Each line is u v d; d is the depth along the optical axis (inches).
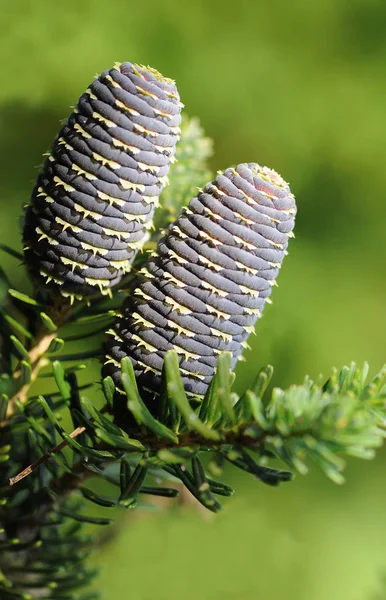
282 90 44.5
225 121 44.4
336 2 44.4
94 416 17.3
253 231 17.2
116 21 42.4
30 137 40.9
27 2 41.0
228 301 17.3
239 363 38.8
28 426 18.7
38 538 19.2
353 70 44.9
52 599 19.5
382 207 44.4
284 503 39.0
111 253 17.8
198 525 35.1
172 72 43.6
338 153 44.4
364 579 39.7
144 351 17.4
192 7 43.6
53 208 17.6
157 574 33.4
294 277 41.8
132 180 17.5
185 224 17.3
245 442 16.7
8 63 41.0
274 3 44.2
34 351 19.0
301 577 38.1
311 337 40.9
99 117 17.4
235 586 35.9
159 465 17.2
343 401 15.9
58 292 18.3
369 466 41.0
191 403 17.6
